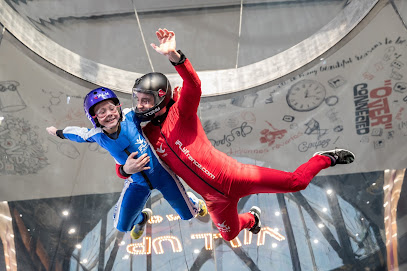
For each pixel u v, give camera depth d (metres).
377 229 5.35
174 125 3.01
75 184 6.32
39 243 5.56
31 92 7.13
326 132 6.61
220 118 7.09
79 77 7.46
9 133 6.73
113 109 2.94
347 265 5.03
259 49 8.02
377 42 7.26
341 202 5.72
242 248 5.25
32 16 7.73
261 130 6.82
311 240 5.30
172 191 3.41
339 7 8.14
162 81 2.96
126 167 2.95
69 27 8.06
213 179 2.98
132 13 8.36
